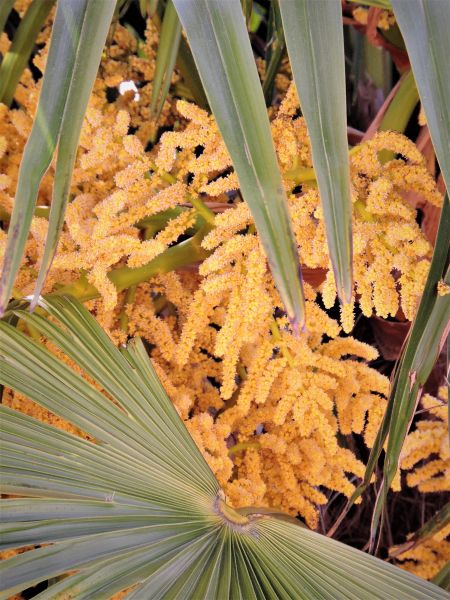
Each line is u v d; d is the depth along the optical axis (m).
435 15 0.52
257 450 0.91
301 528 0.66
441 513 0.88
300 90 0.51
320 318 0.82
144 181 0.76
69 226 0.76
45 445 0.60
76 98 0.54
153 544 0.56
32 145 0.55
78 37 0.54
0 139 0.86
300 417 0.83
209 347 0.93
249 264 0.71
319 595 0.56
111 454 0.62
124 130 0.76
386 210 0.72
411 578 0.62
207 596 0.52
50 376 0.65
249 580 0.55
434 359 0.68
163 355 0.86
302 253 0.75
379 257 0.72
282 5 0.51
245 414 0.89
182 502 0.61
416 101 0.99
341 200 0.52
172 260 0.85
